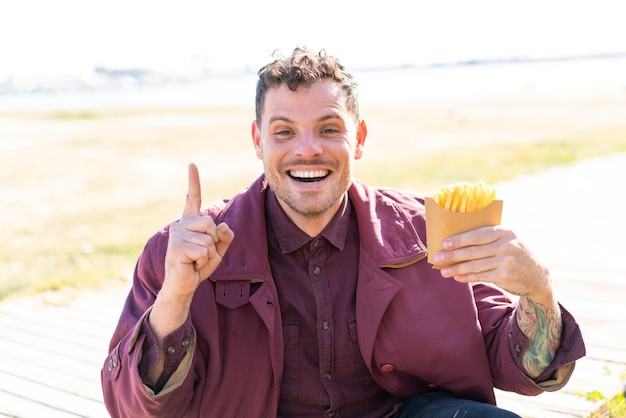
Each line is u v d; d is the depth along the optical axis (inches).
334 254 85.9
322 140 80.5
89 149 856.3
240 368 82.4
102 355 159.9
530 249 73.9
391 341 85.0
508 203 311.7
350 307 85.3
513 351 83.1
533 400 125.5
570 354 80.4
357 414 87.4
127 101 2935.5
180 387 77.2
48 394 138.4
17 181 600.4
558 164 441.7
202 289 83.0
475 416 78.4
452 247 72.2
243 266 83.2
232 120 1299.2
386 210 88.6
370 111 1298.0
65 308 197.3
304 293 85.0
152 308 75.9
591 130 733.9
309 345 84.6
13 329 179.8
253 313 83.3
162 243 85.7
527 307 79.2
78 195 507.2
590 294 182.5
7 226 383.6
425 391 89.6
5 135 1144.8
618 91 1534.2
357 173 482.3
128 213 412.5
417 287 85.4
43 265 266.2
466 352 84.6
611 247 230.1
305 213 81.7
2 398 136.9
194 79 6899.6
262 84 82.9
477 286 90.6
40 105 2886.3
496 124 911.7
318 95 80.1
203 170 619.2
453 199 71.3
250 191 88.2
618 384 129.9
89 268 250.5
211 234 73.2
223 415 82.6
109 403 81.5
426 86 2721.5
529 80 2807.6
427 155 587.2
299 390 84.4
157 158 737.6
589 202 304.3
